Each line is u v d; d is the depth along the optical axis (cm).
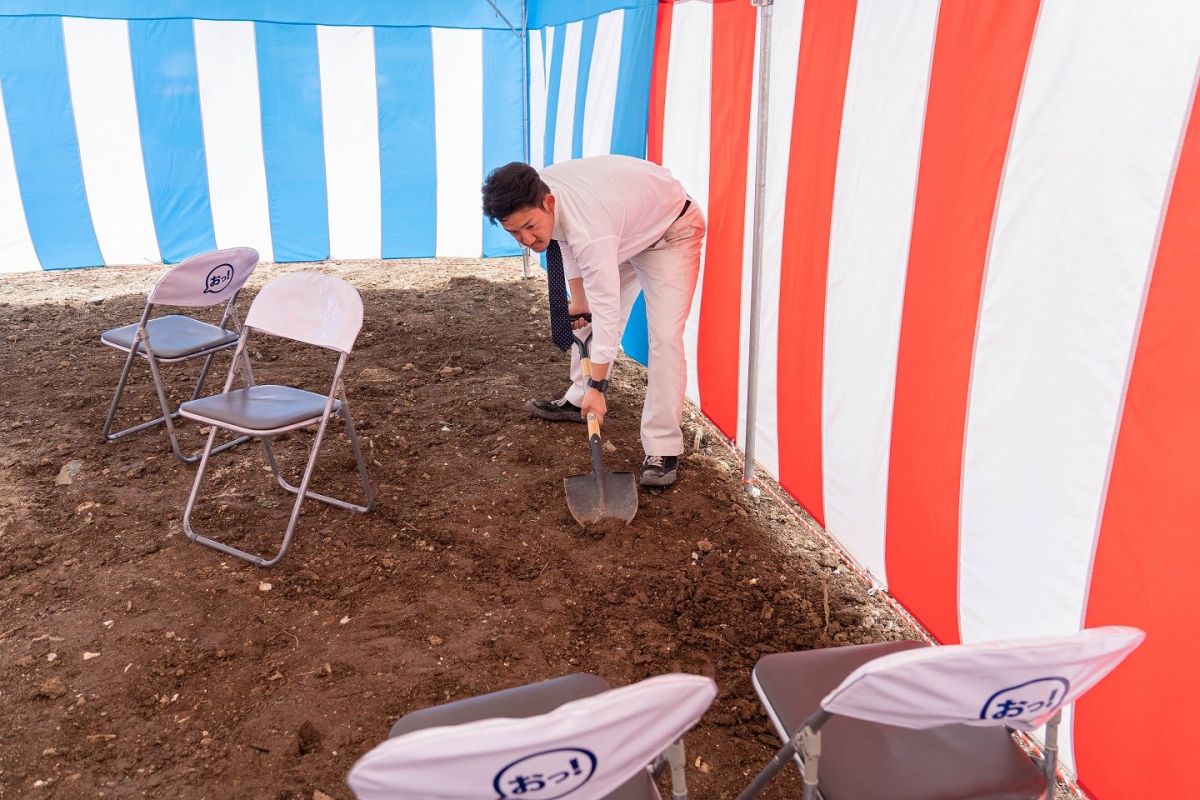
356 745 250
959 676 137
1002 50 229
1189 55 175
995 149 233
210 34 743
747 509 390
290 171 802
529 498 392
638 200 350
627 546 354
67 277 772
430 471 417
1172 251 181
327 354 586
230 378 358
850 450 323
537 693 188
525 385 532
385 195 831
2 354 567
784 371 373
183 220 801
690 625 305
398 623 304
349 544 353
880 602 321
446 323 656
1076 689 150
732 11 400
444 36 784
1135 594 195
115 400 430
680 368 389
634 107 527
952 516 262
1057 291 213
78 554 340
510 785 131
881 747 173
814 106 331
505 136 832
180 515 371
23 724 254
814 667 197
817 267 336
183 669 278
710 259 448
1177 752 187
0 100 722
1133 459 193
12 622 300
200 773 238
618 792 162
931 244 263
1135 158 189
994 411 239
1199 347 175
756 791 167
